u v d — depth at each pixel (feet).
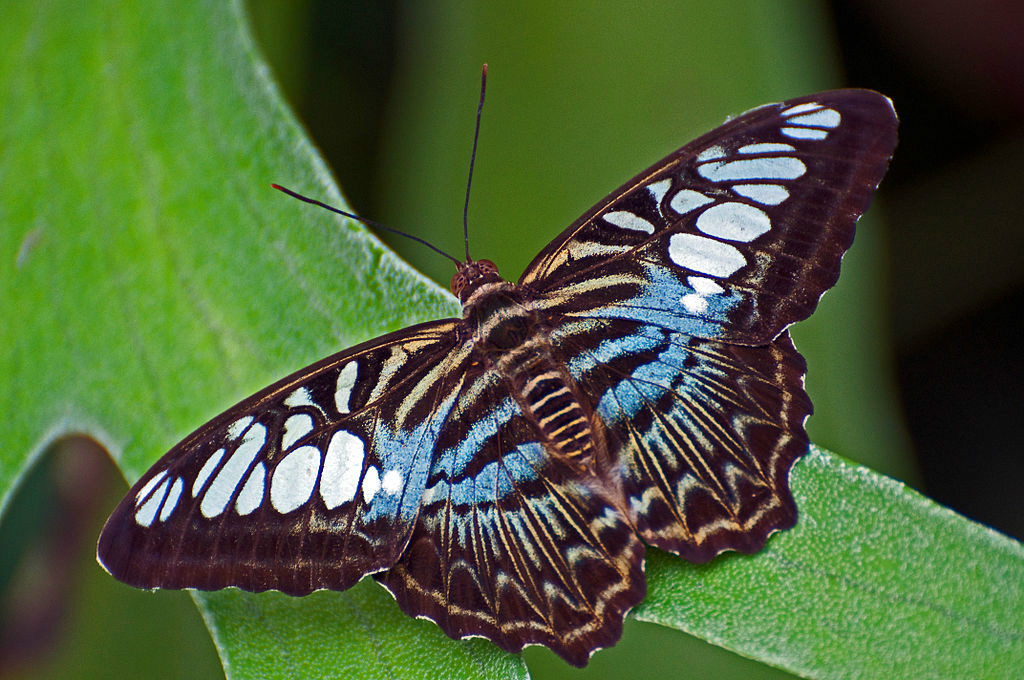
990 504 2.11
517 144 2.02
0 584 2.02
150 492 1.89
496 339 1.94
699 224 1.93
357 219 1.97
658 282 1.94
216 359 1.97
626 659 1.96
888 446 1.97
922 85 2.12
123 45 2.02
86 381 1.97
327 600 1.92
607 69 2.02
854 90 1.91
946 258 2.11
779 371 1.93
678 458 1.93
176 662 1.99
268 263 1.97
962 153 2.11
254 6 2.09
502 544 1.92
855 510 1.91
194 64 2.01
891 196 2.12
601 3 2.02
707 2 2.01
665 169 1.93
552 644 1.91
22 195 2.01
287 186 1.98
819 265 1.92
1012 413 2.12
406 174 2.04
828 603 1.90
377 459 1.92
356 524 1.91
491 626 1.91
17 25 2.04
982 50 2.10
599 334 1.95
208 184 1.99
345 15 2.11
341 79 2.11
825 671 1.90
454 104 2.04
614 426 1.94
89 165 2.01
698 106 2.00
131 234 1.99
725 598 1.91
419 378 1.93
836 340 1.98
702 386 1.93
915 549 1.90
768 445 1.92
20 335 1.98
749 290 1.93
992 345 2.12
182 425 1.96
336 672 1.92
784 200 1.92
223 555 1.89
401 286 1.96
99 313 1.98
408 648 1.92
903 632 1.90
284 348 1.96
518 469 1.93
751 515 1.91
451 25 2.05
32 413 1.98
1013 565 1.90
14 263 2.00
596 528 1.92
